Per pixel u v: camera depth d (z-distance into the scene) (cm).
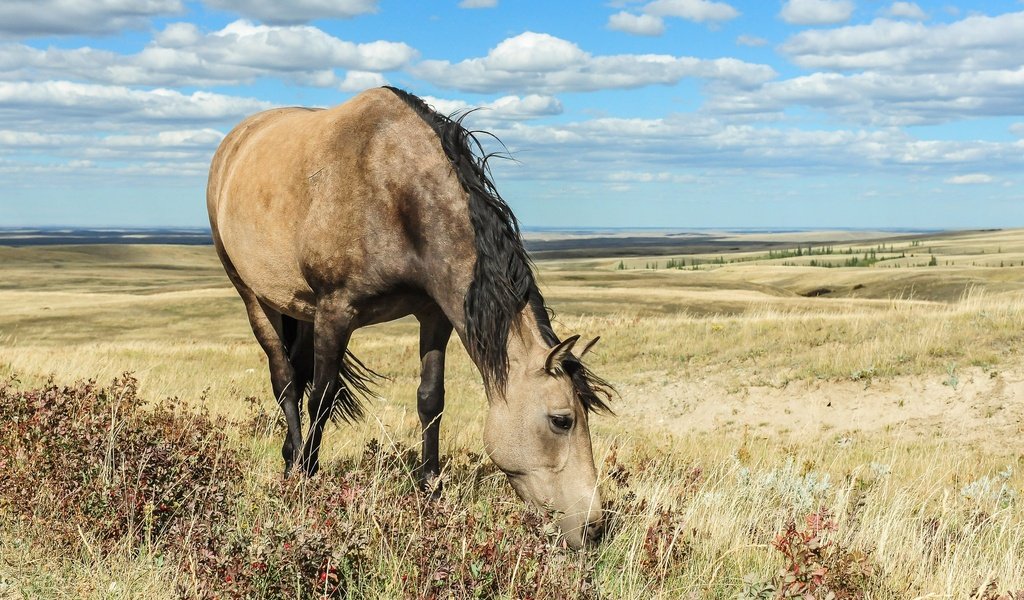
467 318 442
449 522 376
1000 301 1886
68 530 384
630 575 381
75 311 5369
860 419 1410
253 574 335
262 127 649
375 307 511
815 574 340
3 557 367
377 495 413
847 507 524
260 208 571
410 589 343
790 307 5572
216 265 19362
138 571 358
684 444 1120
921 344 1597
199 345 2562
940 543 480
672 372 1766
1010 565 423
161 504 409
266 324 646
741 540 448
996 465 1056
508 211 459
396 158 489
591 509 409
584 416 425
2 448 447
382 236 490
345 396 577
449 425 1084
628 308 5625
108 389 575
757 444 1206
